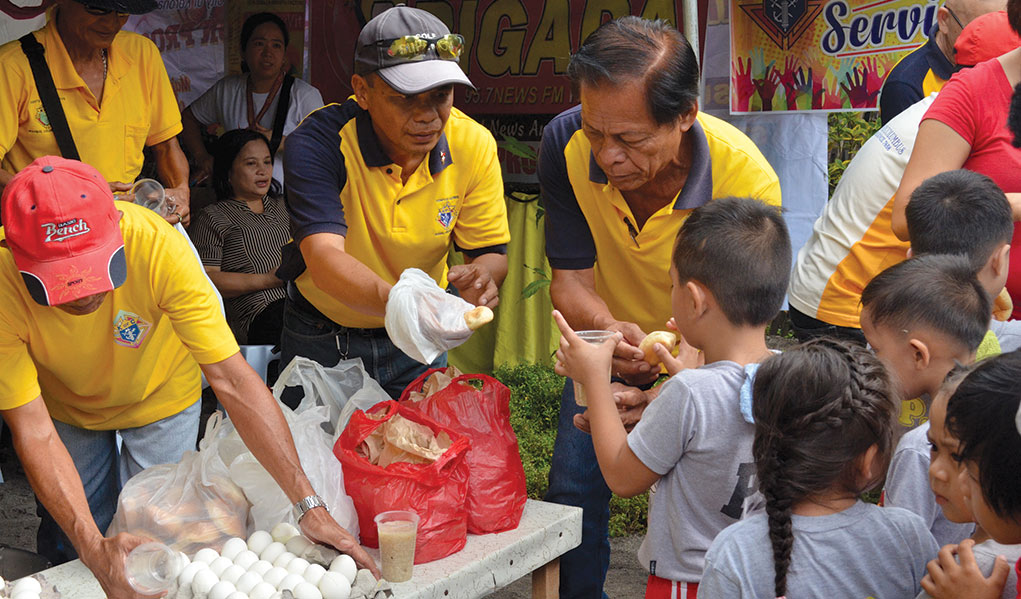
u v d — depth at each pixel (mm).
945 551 1700
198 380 3191
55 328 2518
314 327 3541
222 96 6215
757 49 5262
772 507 1797
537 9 5609
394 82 2928
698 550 2109
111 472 3180
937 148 3053
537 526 2717
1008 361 1601
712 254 2109
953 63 4391
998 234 2664
